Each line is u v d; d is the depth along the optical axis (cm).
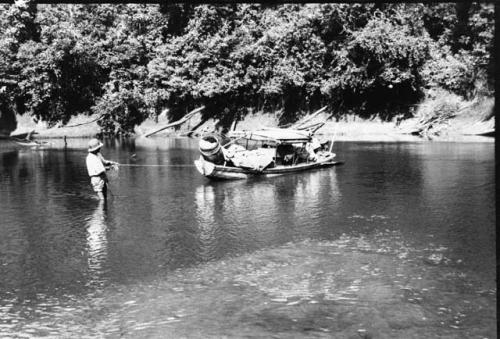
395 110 5397
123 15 6109
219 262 1200
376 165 2852
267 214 1686
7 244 1377
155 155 3628
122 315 923
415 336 830
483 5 4450
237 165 2412
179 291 1027
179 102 6041
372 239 1370
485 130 4694
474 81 5094
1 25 5969
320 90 5441
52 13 5875
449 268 1134
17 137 5659
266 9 6012
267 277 1095
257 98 5891
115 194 2075
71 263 1212
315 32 5534
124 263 1205
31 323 900
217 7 5756
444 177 2370
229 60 5575
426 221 1552
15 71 5881
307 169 2695
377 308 932
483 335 829
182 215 1689
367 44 4984
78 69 5881
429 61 5331
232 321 890
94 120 5750
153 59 5944
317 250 1280
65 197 2022
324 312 918
